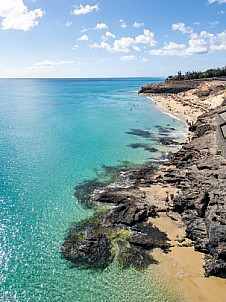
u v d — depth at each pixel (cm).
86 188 3166
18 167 3862
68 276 1828
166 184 3148
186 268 1850
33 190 3119
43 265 1928
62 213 2617
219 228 1911
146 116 8356
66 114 8862
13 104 11875
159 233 2242
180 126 6762
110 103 12162
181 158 3872
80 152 4575
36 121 7544
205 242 2020
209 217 2083
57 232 2317
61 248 2106
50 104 11881
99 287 1731
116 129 6425
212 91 10925
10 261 1966
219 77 15238
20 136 5716
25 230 2341
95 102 12669
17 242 2177
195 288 1680
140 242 2109
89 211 2653
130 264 1917
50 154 4466
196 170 3152
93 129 6431
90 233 2250
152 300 1617
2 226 2391
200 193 2523
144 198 2809
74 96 16425
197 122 6388
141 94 16888
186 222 2352
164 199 2767
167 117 8106
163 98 13338
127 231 2297
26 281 1792
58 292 1705
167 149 4719
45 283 1773
